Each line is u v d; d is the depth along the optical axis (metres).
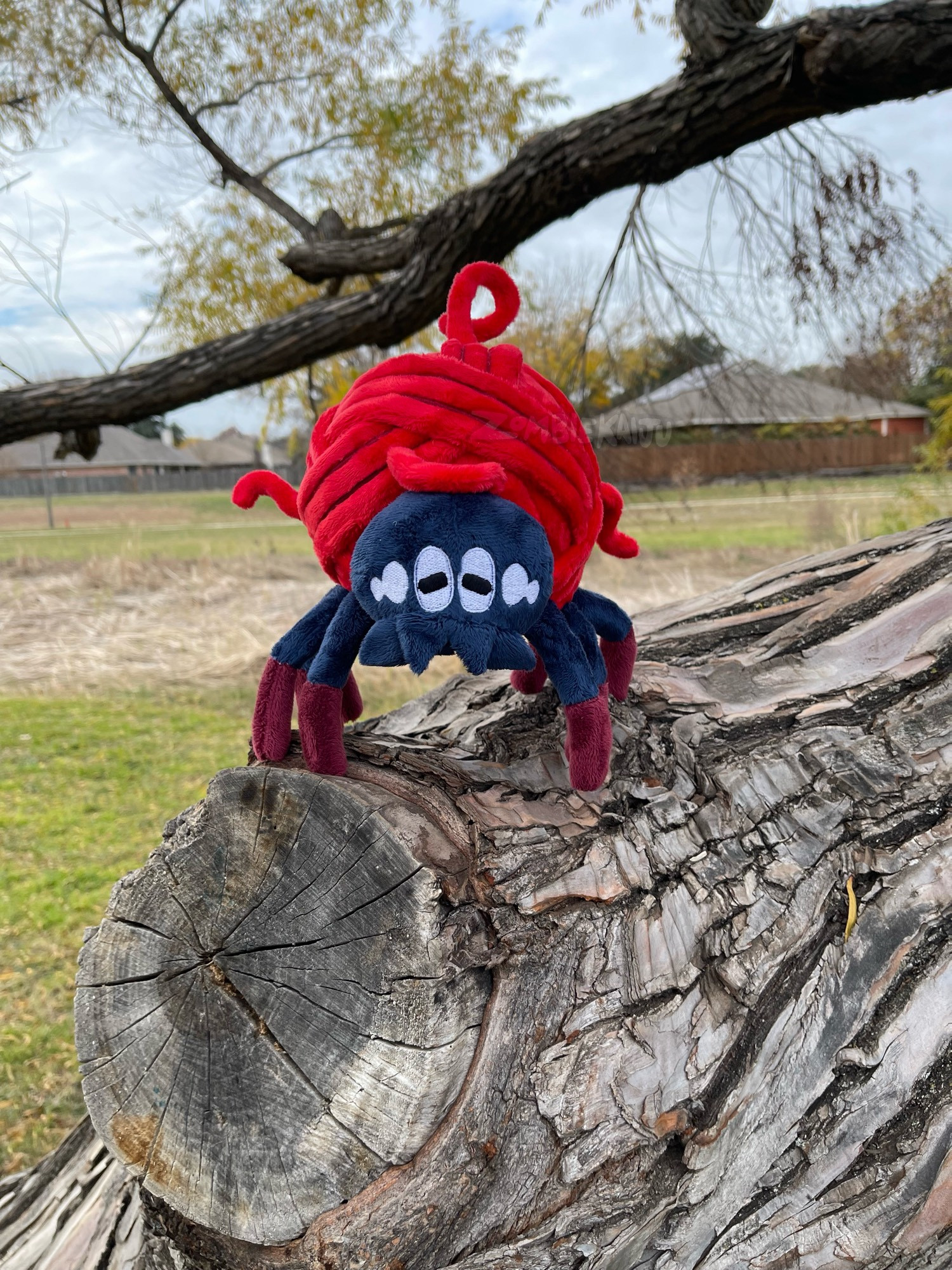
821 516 8.49
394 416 1.36
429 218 3.80
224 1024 1.50
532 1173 1.39
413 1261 1.33
